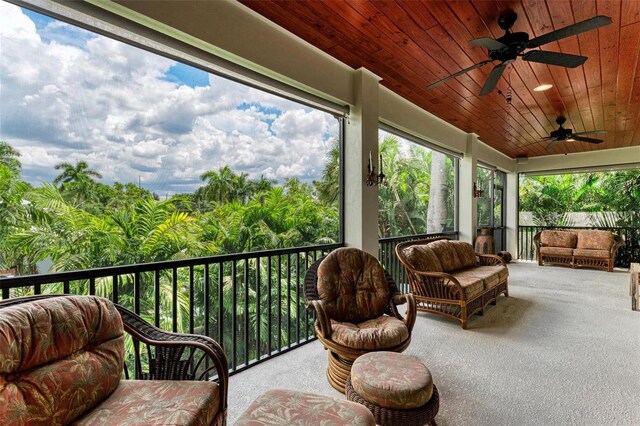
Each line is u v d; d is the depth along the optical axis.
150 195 2.81
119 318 1.48
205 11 2.09
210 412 1.25
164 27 1.93
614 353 2.61
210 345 1.42
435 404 1.47
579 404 1.91
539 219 8.42
